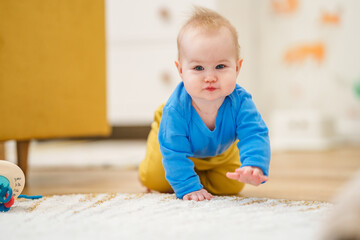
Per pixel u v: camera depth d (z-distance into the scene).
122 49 2.43
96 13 1.43
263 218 0.70
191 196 0.90
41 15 1.24
